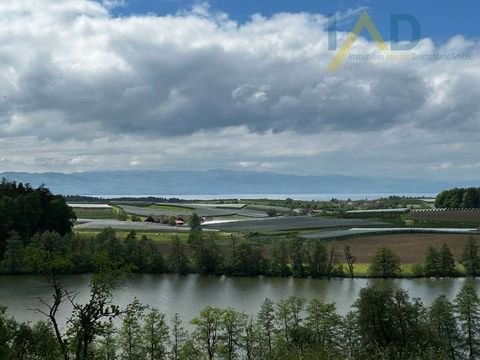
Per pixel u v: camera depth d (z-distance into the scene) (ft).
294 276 492.54
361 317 257.14
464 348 271.69
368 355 225.56
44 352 174.19
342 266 492.54
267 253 538.06
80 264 483.92
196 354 247.50
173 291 419.95
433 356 222.07
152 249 527.40
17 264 475.72
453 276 486.79
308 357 201.67
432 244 596.29
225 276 501.56
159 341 252.42
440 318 266.98
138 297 392.06
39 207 597.11
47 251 149.89
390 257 486.38
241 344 264.52
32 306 349.61
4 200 565.94
